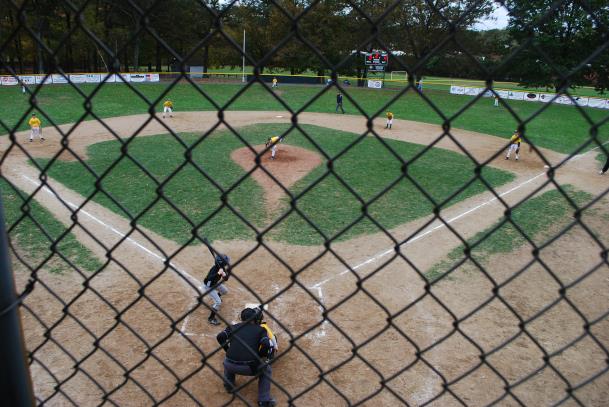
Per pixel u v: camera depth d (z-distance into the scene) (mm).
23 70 45062
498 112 37156
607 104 39438
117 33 39438
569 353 7824
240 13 44969
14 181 15500
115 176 16531
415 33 35031
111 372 7121
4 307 1559
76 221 1866
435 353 7742
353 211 14039
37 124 21297
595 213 14594
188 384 6945
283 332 8219
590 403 6750
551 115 36281
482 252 11492
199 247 11289
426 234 12469
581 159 21922
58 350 7543
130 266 10211
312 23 41656
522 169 19812
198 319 8469
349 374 7234
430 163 20203
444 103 41156
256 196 15008
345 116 32688
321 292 9484
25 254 10555
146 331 8086
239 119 29641
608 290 9891
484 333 8305
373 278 10094
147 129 25297
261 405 6336
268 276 10055
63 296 9031
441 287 9789
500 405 6691
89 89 37906
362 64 48688
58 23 35188
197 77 50719
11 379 1611
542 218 14016
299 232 12375
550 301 9430
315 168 18594
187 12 42781
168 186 15688
